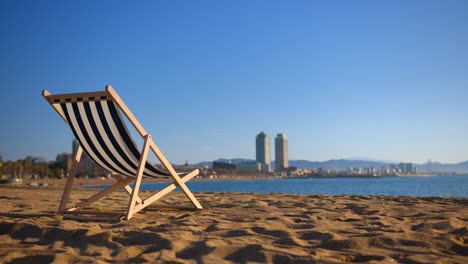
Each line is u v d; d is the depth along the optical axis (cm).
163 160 450
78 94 399
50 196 858
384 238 295
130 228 363
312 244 294
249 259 256
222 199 724
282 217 429
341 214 453
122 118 402
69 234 335
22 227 362
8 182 2366
